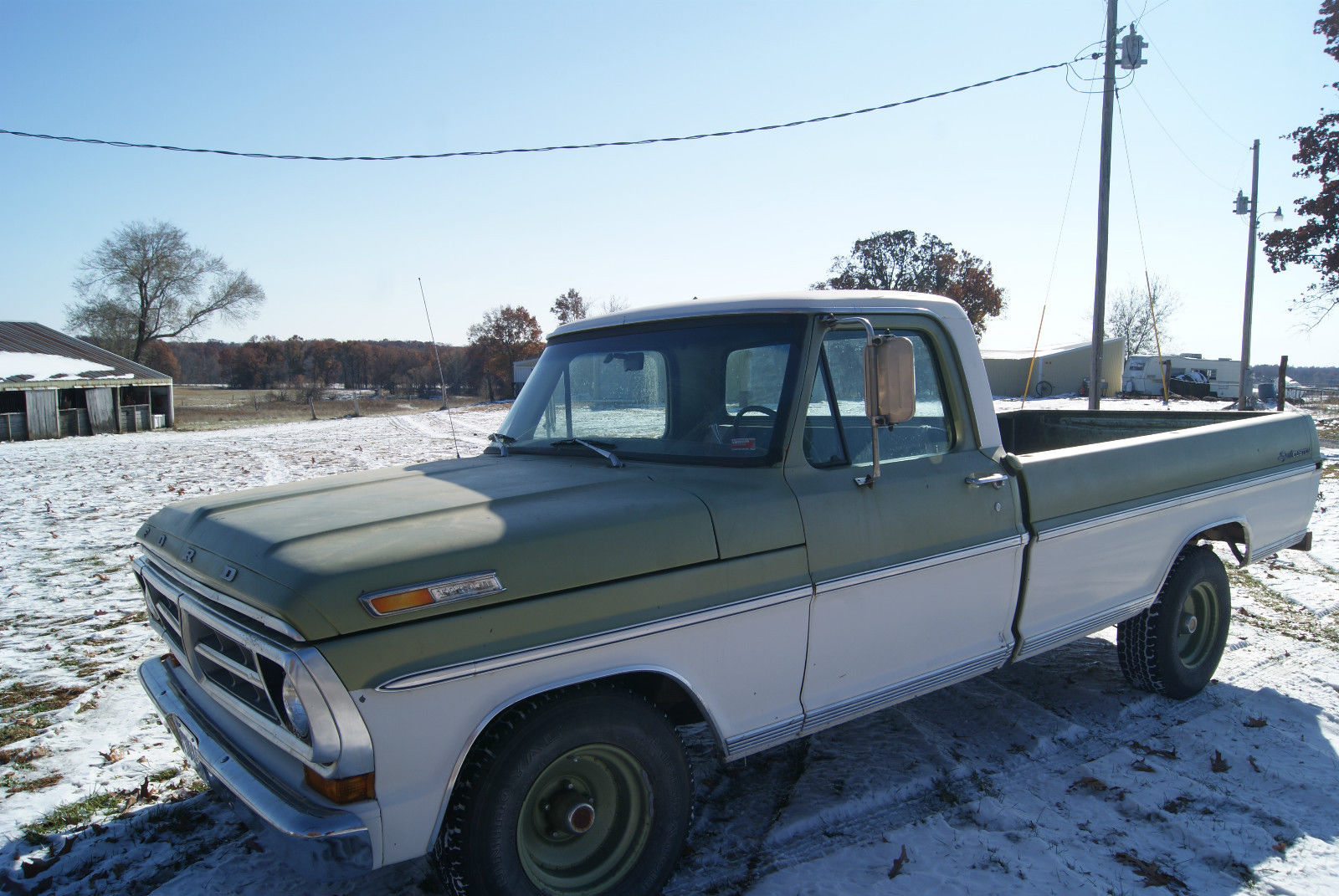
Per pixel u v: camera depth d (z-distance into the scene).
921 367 3.45
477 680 2.27
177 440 27.27
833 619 2.99
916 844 3.12
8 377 29.44
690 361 3.23
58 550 8.89
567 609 2.42
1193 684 4.44
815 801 3.44
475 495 2.81
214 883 2.94
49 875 3.01
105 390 32.91
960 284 64.44
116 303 57.56
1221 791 3.47
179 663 3.15
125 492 13.59
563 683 2.41
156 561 3.05
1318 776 3.59
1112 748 3.91
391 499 2.83
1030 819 3.28
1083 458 3.85
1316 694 4.48
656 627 2.55
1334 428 21.02
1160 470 4.18
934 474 3.33
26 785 3.70
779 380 3.02
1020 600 3.61
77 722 4.38
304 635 2.08
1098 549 3.88
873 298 3.28
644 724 2.61
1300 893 2.79
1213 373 44.69
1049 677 4.81
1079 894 2.80
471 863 2.32
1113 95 13.63
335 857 2.11
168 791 3.63
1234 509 4.58
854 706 3.10
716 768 3.78
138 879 2.98
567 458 3.44
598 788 2.62
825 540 2.95
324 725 2.08
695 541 2.68
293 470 16.25
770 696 2.88
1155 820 3.27
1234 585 6.67
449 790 2.27
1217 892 2.82
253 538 2.48
